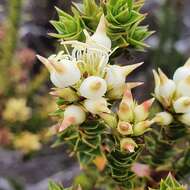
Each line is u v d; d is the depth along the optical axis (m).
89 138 0.19
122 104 0.17
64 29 0.19
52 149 0.43
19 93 0.36
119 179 0.20
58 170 0.44
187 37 0.49
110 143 0.19
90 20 0.19
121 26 0.18
